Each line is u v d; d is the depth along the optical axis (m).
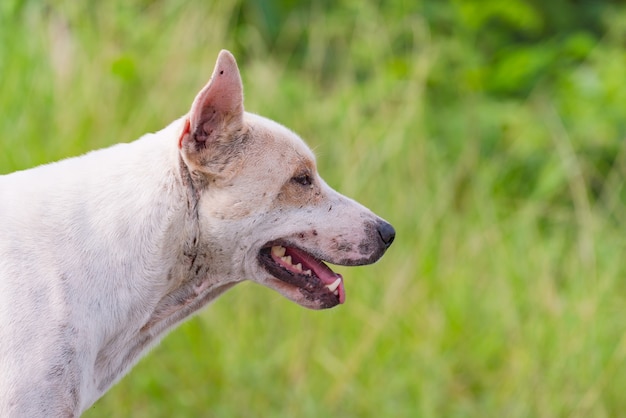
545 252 9.71
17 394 5.12
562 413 8.62
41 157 8.34
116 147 5.79
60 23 9.44
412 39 11.43
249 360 8.45
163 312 5.81
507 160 11.05
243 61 10.91
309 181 5.91
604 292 9.29
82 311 5.38
